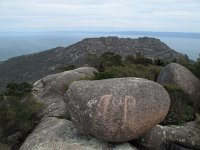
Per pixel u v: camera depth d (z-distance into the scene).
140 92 10.40
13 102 13.74
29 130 13.09
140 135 10.73
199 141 11.12
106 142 10.59
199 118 12.48
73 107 10.85
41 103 14.11
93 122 10.12
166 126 11.55
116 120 10.00
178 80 14.66
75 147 10.45
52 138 11.11
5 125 13.28
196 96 14.77
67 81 17.72
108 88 10.48
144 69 17.31
